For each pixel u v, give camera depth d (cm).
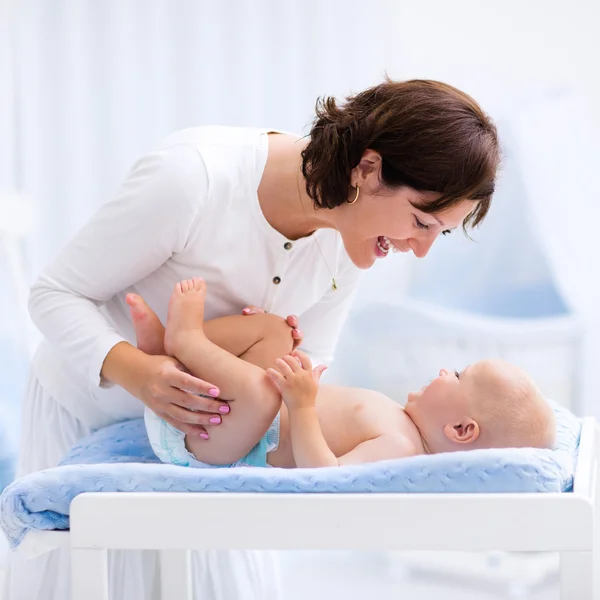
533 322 356
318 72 356
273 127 357
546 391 349
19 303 322
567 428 168
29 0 346
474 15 373
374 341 369
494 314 380
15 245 334
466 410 158
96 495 127
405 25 375
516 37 372
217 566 186
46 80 349
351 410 160
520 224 374
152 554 185
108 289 160
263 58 355
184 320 154
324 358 192
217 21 353
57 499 131
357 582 308
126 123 353
